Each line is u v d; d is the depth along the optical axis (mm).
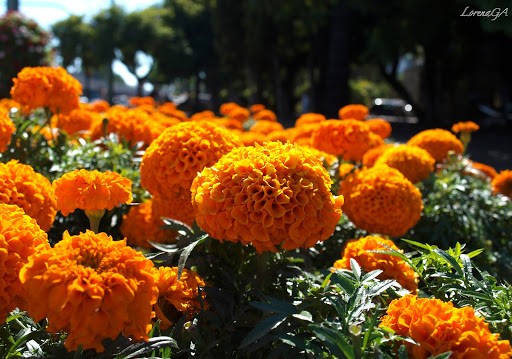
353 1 17609
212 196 2016
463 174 5004
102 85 78250
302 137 5828
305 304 1838
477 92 28047
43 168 4039
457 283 2068
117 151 4074
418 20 19828
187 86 57250
